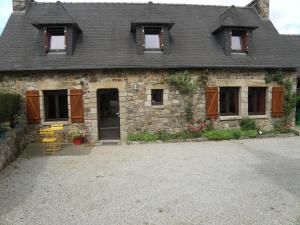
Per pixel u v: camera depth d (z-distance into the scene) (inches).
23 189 235.1
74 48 428.8
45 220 182.2
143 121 426.0
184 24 497.7
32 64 402.6
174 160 317.4
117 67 403.9
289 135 442.0
